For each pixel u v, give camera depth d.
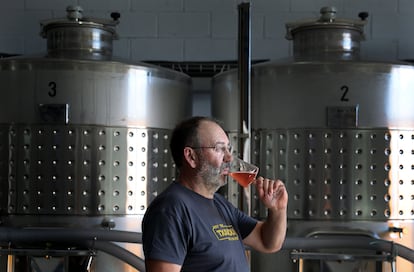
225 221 1.83
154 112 2.64
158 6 3.50
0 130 2.56
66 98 2.52
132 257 2.50
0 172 2.56
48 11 3.48
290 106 2.56
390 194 2.53
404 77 2.55
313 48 2.77
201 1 3.49
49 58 2.54
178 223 1.69
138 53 3.49
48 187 2.52
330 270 2.49
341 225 2.52
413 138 2.55
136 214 2.59
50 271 2.47
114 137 2.55
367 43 3.47
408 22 3.46
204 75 3.41
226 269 1.74
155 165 2.65
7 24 3.47
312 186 2.54
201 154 1.78
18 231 2.46
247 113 2.62
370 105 2.52
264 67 2.62
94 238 2.47
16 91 2.54
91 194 2.53
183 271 1.72
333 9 2.78
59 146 2.52
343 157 2.52
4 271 2.48
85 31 2.76
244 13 2.62
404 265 2.51
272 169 2.60
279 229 1.94
